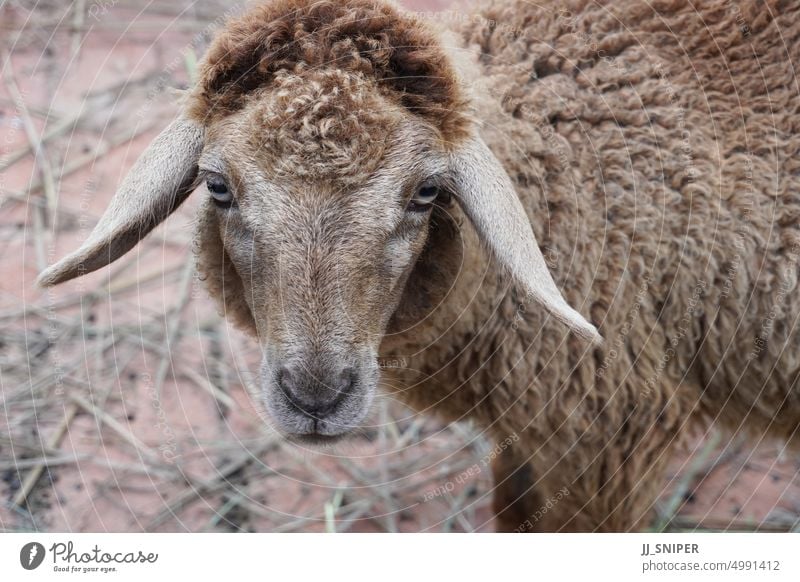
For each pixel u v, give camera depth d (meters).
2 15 9.73
